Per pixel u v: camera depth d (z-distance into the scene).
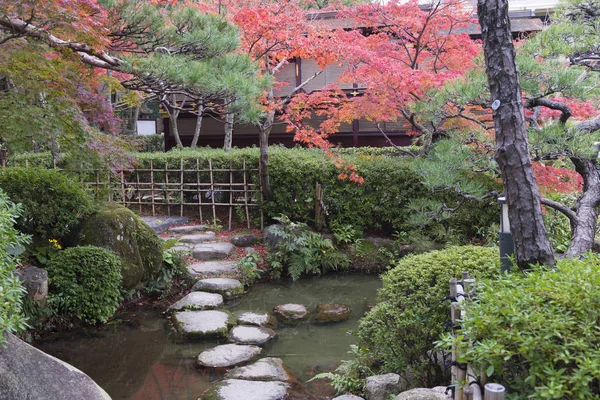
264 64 9.81
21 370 2.88
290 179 9.94
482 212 8.99
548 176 6.68
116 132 6.87
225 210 11.11
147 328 6.21
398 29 9.00
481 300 2.34
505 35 2.82
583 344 1.79
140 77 5.83
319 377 4.70
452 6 9.42
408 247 9.10
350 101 9.16
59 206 6.72
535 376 1.90
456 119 8.17
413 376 4.11
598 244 5.40
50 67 5.84
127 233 6.95
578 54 5.62
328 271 9.10
